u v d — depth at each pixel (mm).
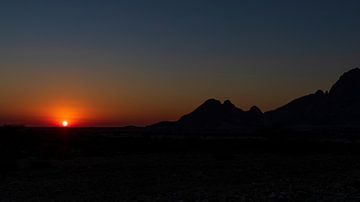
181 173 44031
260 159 61469
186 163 55469
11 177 41906
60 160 59625
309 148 79750
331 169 45656
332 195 23547
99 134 161875
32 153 66750
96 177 41781
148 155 68188
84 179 40312
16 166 49094
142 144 90562
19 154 63531
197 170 46875
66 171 47062
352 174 36344
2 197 30516
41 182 38375
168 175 42438
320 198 22812
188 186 34094
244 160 59844
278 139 105188
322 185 28359
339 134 160125
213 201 24219
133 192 31703
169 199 26312
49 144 84750
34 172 46000
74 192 32625
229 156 62938
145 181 38281
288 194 24453
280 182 32250
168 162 56781
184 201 24984
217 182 36406
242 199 23906
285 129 118562
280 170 45719
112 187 34969
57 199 29484
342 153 73000
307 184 29719
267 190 26875
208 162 56781
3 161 48375
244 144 91125
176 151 76250
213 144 90625
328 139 121000
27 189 34281
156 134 177375
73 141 97062
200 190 29891
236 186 31234
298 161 57625
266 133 115312
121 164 54531
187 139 117562
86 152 71438
